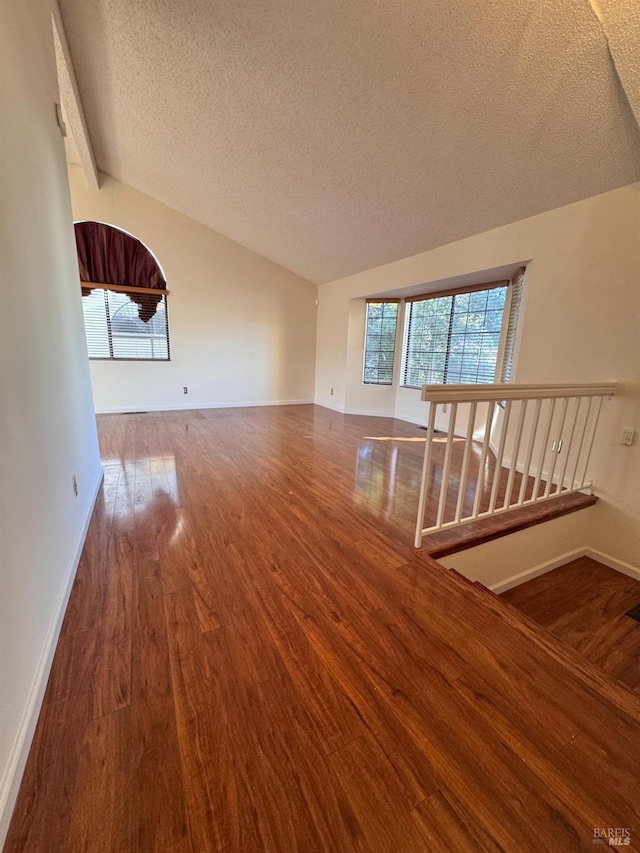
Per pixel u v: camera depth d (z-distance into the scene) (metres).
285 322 6.02
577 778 0.88
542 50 1.71
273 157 3.14
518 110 2.02
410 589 1.56
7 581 0.89
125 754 0.90
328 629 1.33
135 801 0.81
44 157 1.62
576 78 1.77
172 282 5.11
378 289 4.70
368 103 2.28
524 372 2.92
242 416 5.22
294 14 1.90
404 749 0.93
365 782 0.86
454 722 1.01
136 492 2.53
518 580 2.32
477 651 1.25
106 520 2.13
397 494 2.59
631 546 2.43
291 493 2.56
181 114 2.92
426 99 2.13
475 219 3.07
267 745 0.93
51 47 1.84
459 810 0.81
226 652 1.22
